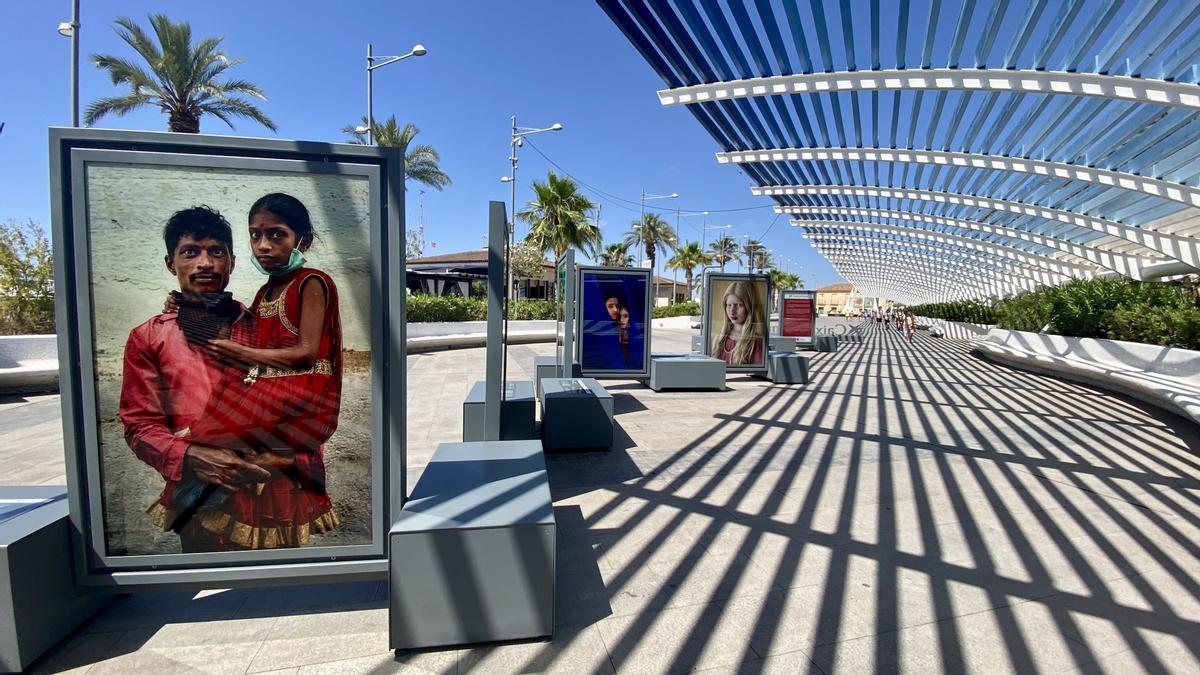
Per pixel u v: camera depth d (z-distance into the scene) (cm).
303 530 271
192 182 248
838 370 1432
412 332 1759
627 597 294
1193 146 787
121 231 245
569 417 587
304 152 254
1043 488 483
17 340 961
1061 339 1309
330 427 269
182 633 260
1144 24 546
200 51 1817
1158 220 1105
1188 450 618
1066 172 958
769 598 295
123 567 258
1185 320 984
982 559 343
